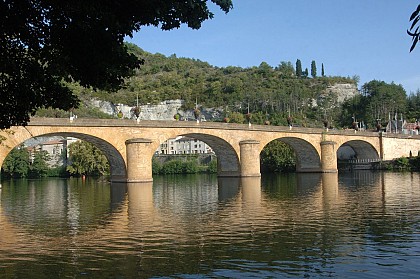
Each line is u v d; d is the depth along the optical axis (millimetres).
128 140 71750
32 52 12781
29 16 11938
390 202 37406
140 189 60875
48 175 130750
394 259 18516
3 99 12891
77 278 16891
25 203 44969
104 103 198125
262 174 104750
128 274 17266
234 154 88438
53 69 13188
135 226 27938
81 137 70875
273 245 21406
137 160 71562
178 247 21500
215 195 48938
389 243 21344
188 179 90875
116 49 13242
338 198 41531
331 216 29938
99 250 21281
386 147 120750
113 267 18281
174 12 14555
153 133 75875
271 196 45344
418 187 52500
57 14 12016
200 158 144750
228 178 87188
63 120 65688
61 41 12539
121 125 72250
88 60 13023
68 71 13438
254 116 194000
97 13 11898
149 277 16828
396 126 165000
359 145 121938
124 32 13367
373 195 43875
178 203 41062
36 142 173125
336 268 17391
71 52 12836
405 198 40281
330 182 66125
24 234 26000
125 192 56219
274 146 116000
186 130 79625
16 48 12492
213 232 25109
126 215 33250
